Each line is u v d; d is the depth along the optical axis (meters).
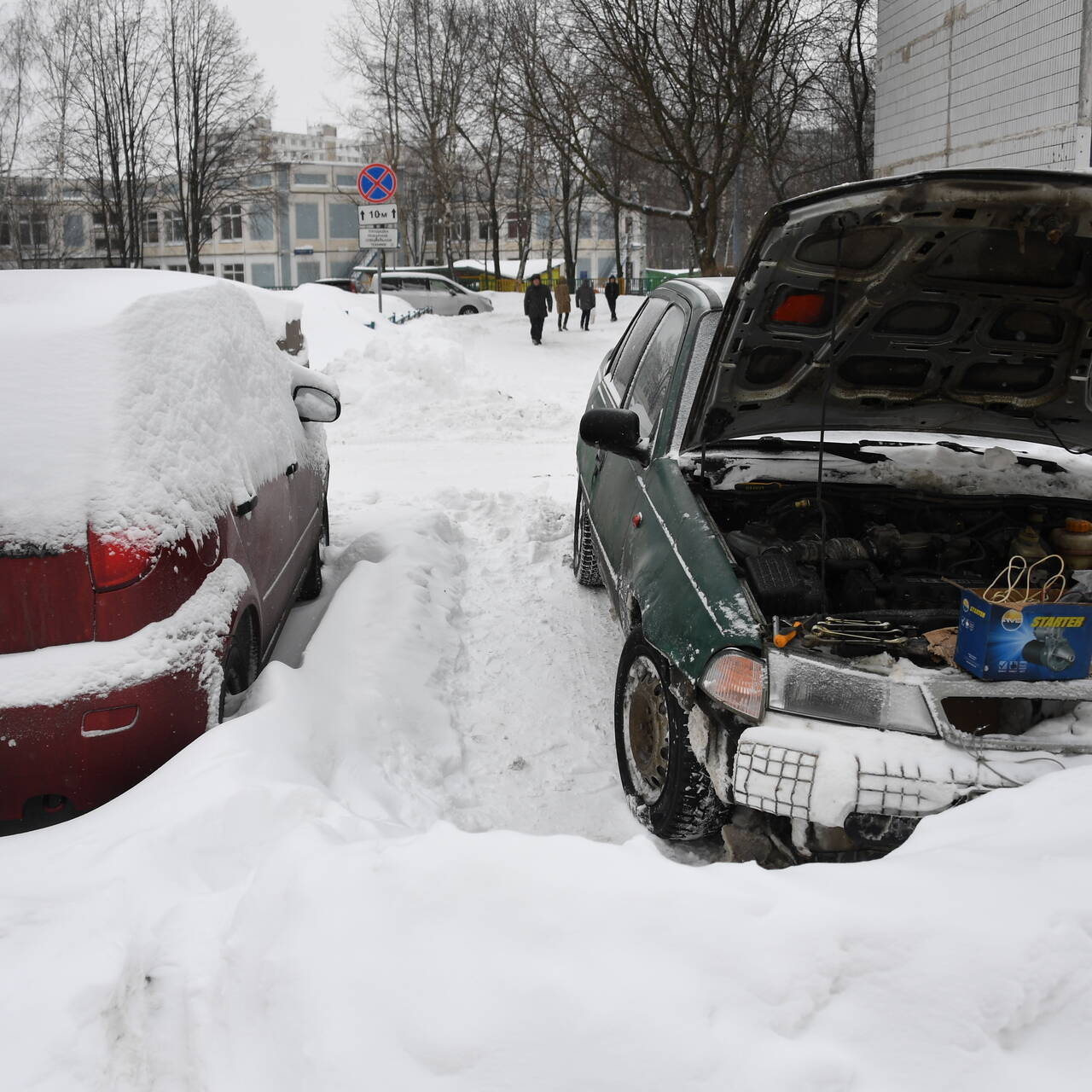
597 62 20.16
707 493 4.00
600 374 6.13
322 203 64.94
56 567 2.95
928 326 3.69
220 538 3.50
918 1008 1.86
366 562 5.62
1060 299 3.53
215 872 2.63
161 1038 2.10
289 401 5.12
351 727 3.73
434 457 10.05
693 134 20.22
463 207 52.16
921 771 2.64
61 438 3.04
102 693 2.93
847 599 3.60
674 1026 1.84
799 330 3.61
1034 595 3.02
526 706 4.48
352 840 2.73
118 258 43.00
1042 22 9.05
